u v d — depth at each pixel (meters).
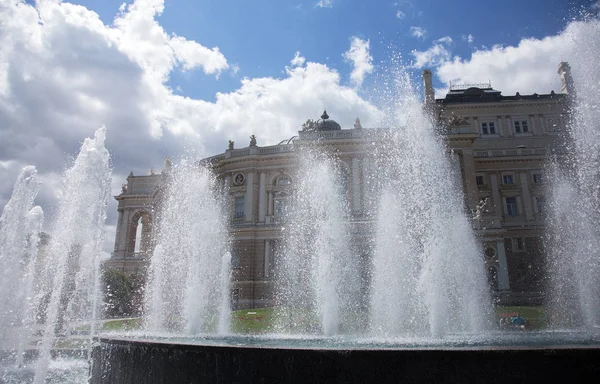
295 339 12.02
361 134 47.88
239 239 47.84
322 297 21.27
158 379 7.94
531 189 53.16
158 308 31.75
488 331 14.99
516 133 57.25
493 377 6.45
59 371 14.15
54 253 16.72
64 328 20.52
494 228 44.03
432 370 6.59
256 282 46.09
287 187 48.84
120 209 68.69
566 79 57.19
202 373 7.51
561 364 6.40
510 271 49.38
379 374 6.71
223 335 14.90
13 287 16.30
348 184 46.22
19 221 16.70
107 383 9.14
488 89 62.31
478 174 54.56
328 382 6.84
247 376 7.20
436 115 47.69
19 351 15.79
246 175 50.66
